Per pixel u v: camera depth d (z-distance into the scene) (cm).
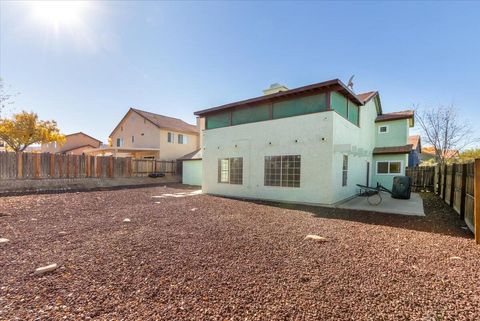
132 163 1981
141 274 301
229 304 232
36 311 217
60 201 927
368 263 340
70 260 346
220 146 1256
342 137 969
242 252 385
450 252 390
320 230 531
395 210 789
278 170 1018
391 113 1612
